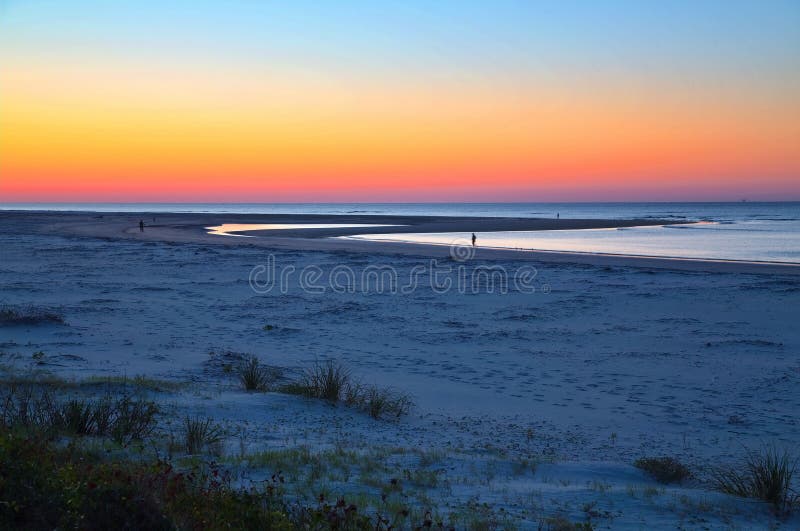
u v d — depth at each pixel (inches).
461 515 237.0
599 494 285.0
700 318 837.8
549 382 560.4
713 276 1206.3
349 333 755.4
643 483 326.0
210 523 189.6
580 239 2431.1
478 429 435.2
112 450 288.2
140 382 474.9
